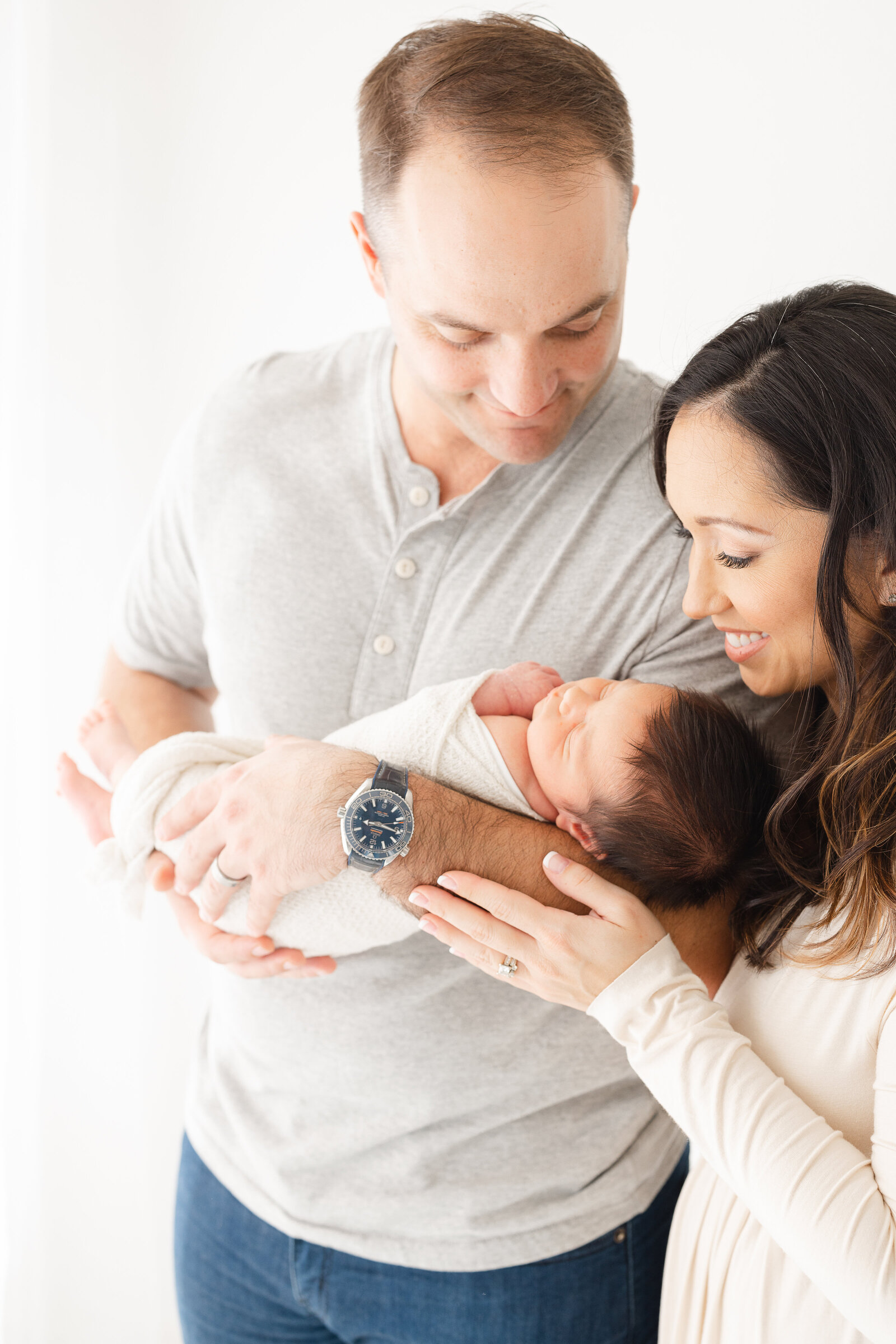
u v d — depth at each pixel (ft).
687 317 6.15
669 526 4.14
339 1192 4.41
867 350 3.04
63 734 7.11
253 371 4.85
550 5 6.07
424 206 3.39
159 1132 7.80
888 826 3.12
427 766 3.87
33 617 6.76
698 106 5.88
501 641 4.25
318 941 4.00
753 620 3.41
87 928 7.27
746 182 5.86
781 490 3.14
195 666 5.45
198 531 4.74
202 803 3.92
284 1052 4.49
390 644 4.37
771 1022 3.47
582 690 3.95
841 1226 2.89
